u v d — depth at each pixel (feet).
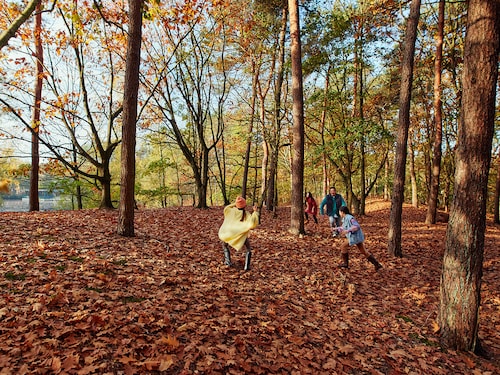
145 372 9.98
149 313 13.46
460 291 15.74
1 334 10.66
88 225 29.30
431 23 59.21
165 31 47.57
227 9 49.06
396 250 32.48
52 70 43.09
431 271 28.81
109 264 18.49
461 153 15.71
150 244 25.12
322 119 63.16
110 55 44.65
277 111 52.19
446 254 16.33
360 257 30.83
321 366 12.70
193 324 13.34
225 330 13.39
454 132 70.79
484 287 25.73
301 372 11.92
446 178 84.17
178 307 14.62
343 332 16.02
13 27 10.02
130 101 25.81
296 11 36.45
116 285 15.87
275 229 40.37
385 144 64.80
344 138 50.60
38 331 10.99
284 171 104.68
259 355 12.41
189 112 61.67
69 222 30.09
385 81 62.90
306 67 49.75
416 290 23.57
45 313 12.14
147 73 52.90
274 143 52.75
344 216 26.78
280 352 12.88
